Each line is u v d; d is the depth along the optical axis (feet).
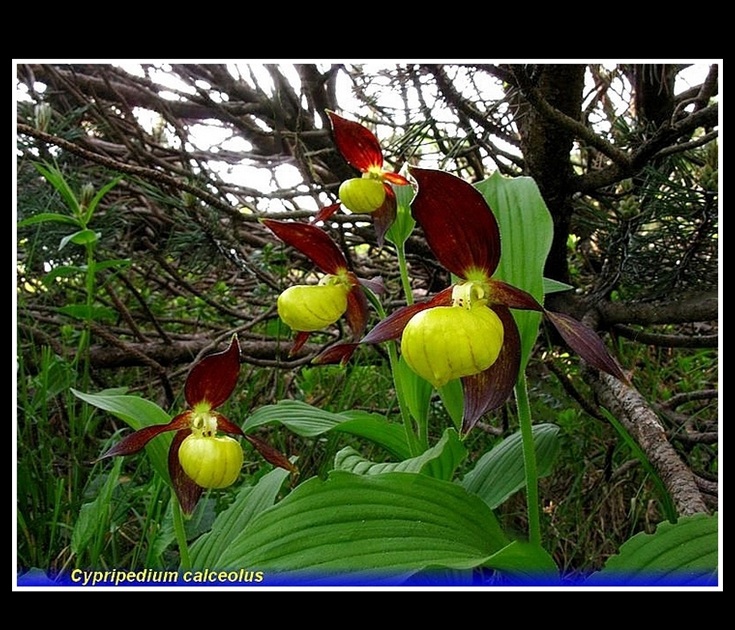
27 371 1.50
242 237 1.97
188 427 0.92
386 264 2.07
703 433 1.24
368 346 1.67
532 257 0.85
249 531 0.78
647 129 1.34
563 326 0.79
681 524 0.79
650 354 1.77
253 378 1.72
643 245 1.35
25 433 1.17
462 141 1.38
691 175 1.32
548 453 1.05
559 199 1.41
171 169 1.69
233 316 1.87
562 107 1.28
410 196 1.10
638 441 1.06
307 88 1.60
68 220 1.29
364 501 0.80
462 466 1.33
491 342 0.78
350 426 1.09
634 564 0.78
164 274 2.15
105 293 1.83
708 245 1.29
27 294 1.83
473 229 0.80
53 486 1.11
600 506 1.16
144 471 1.26
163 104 1.87
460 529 0.80
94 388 1.61
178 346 1.73
